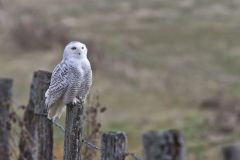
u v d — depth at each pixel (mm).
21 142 8570
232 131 21969
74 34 40625
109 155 5855
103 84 30906
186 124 23859
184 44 40781
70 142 6664
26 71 32844
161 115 26016
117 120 24938
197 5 49531
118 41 40844
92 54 33719
